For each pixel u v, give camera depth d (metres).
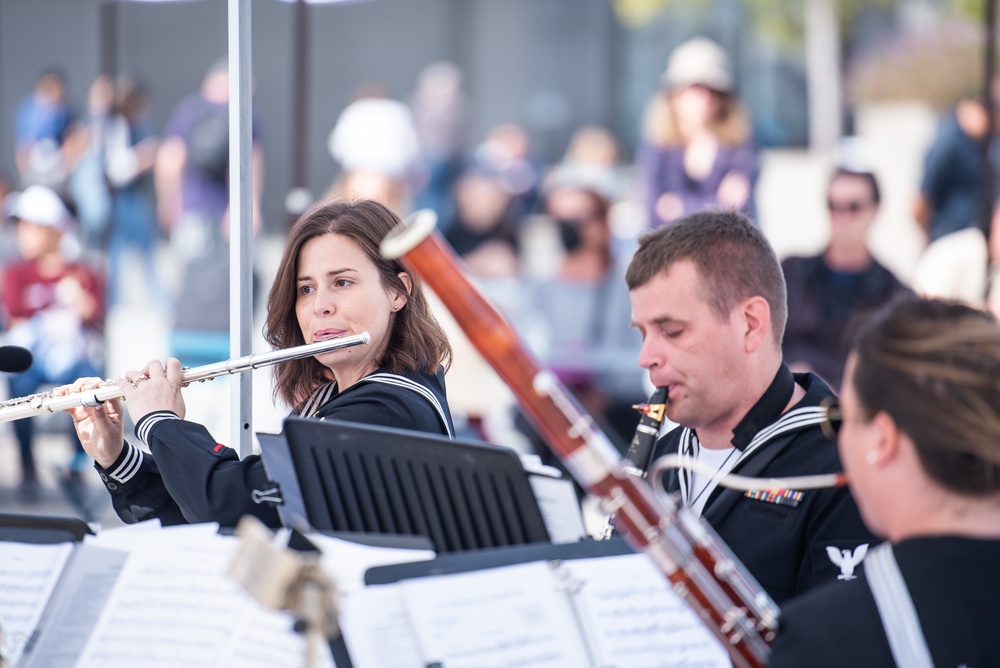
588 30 29.64
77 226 16.64
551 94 29.95
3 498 14.68
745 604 4.05
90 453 6.86
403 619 4.12
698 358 5.22
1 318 15.99
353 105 22.56
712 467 5.50
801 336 13.46
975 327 3.61
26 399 6.68
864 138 23.08
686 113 18.00
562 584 4.21
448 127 27.72
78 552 4.66
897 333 3.66
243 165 7.03
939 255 15.04
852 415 3.71
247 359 6.40
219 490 5.95
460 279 3.92
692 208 17.94
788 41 25.95
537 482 4.64
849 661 3.49
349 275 6.52
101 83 19.66
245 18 7.00
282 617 4.31
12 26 29.20
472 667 4.04
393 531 4.83
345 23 30.12
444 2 30.97
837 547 5.08
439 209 23.31
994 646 3.44
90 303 15.91
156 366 6.50
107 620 4.51
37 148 23.14
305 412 6.96
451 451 4.67
